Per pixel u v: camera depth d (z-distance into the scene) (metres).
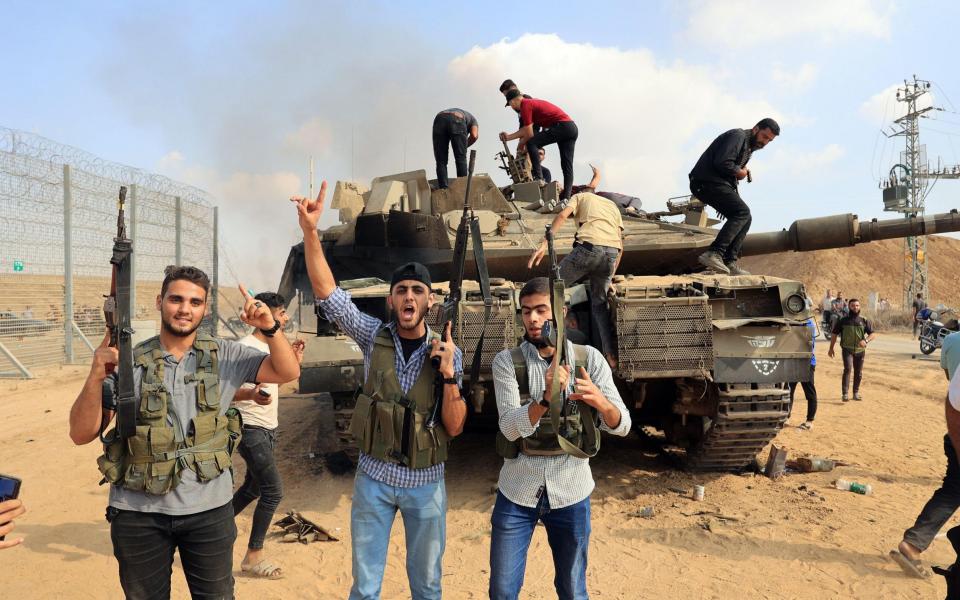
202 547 2.77
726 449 6.34
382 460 3.02
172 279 2.75
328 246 8.34
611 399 3.02
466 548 4.98
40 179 14.60
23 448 8.21
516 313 5.59
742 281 5.80
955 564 3.55
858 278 69.19
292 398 12.18
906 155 43.31
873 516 5.54
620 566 4.61
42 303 16.14
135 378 2.67
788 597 4.12
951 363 4.15
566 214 5.54
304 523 5.34
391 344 3.13
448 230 7.86
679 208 9.95
